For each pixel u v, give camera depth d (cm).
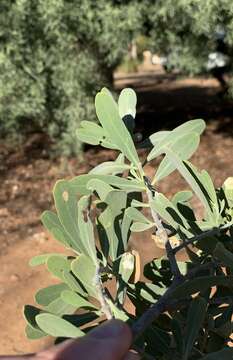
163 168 128
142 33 604
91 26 555
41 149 794
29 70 577
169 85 1463
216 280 100
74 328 96
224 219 122
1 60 555
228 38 550
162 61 719
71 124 627
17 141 791
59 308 112
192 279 103
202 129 128
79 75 597
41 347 380
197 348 120
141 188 125
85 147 761
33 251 523
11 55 565
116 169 130
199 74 745
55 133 685
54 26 550
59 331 97
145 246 492
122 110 135
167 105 1138
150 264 134
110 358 82
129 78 1730
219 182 667
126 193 116
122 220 116
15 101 596
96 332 85
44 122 676
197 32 583
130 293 120
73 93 608
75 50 593
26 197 651
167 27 604
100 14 549
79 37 573
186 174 115
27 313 110
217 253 101
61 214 112
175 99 1209
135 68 1895
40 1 533
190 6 525
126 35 570
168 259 122
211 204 120
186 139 124
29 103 593
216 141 822
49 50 581
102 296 101
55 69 592
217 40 647
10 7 546
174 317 114
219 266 117
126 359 92
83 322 109
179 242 134
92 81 614
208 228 120
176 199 132
